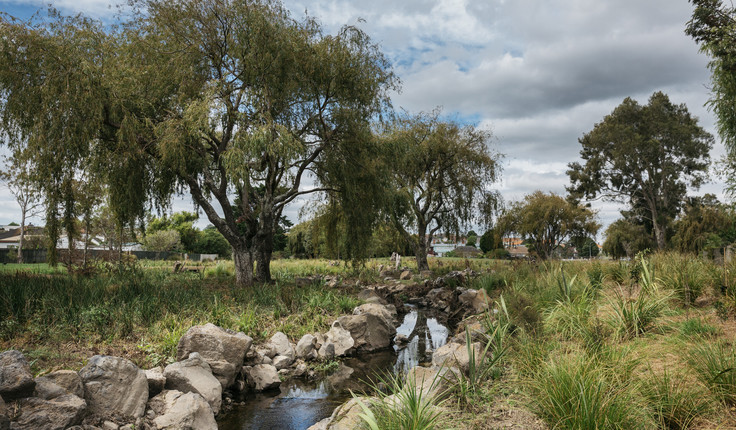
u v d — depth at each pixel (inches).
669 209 1638.8
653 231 1721.2
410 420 141.6
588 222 1525.6
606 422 129.6
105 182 572.1
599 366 168.7
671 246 1477.6
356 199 691.4
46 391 164.2
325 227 861.2
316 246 911.7
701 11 569.0
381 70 636.1
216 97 540.4
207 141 593.6
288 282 719.1
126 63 541.6
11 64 438.0
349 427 158.2
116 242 1172.5
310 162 685.9
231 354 268.8
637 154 1624.0
